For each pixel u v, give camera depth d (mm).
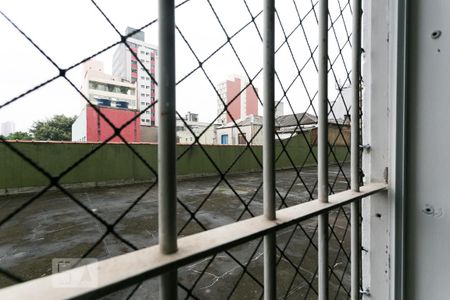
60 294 383
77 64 499
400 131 1114
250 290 2275
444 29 1015
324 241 884
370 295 1229
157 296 2068
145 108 571
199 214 4914
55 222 4477
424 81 1065
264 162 710
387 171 1154
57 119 7754
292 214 759
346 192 1020
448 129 1016
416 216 1105
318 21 888
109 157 8773
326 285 900
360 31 1020
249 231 625
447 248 1033
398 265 1134
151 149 9617
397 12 1093
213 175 11383
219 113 716
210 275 2504
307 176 10164
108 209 5391
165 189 495
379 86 1170
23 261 2980
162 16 492
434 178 1055
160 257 486
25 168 7270
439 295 1060
